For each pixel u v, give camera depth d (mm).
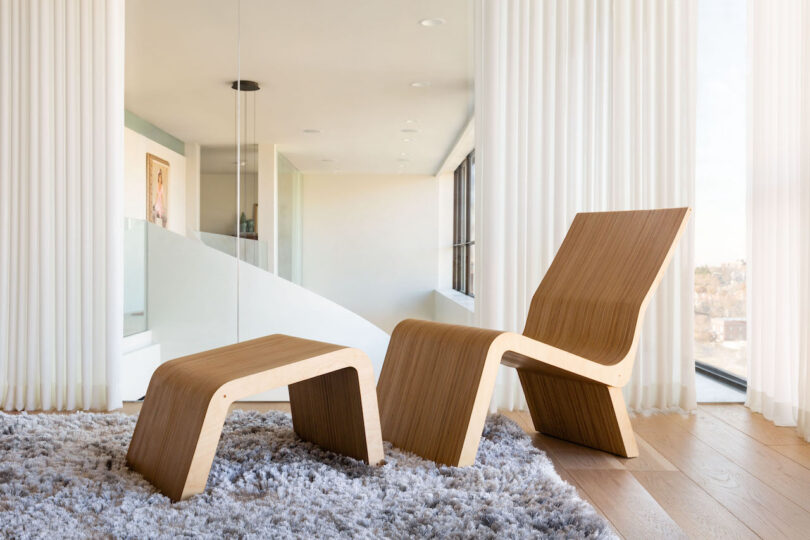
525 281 3131
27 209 3045
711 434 2664
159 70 3225
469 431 2025
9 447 2229
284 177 3279
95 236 3043
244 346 2246
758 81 2902
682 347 3080
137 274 3246
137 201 3229
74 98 3033
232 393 1789
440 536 1507
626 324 2338
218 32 3244
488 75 3096
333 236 3299
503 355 2178
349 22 3262
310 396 2266
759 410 3031
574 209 3117
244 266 3277
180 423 1843
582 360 2184
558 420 2559
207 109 3242
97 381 3062
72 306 3047
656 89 3102
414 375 2303
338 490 1786
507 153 3107
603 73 3102
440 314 3322
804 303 2598
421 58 3268
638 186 3109
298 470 1955
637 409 3086
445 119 3279
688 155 3086
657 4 3090
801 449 2449
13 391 3053
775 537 1656
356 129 3275
